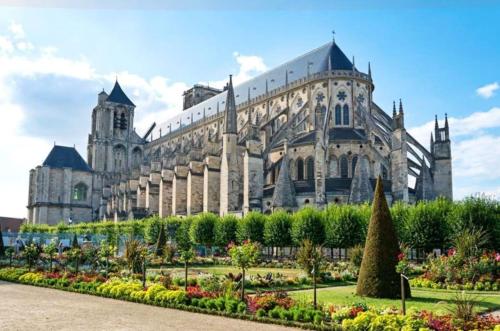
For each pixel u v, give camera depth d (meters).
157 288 30.05
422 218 56.59
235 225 74.94
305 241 40.66
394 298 31.17
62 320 22.84
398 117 79.88
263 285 39.19
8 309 26.02
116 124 161.12
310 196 79.25
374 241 32.12
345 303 28.56
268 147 90.94
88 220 144.75
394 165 79.00
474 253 42.41
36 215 137.75
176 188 104.88
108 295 32.22
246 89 125.75
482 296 34.44
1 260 59.19
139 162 161.50
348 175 84.56
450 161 85.19
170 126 152.88
